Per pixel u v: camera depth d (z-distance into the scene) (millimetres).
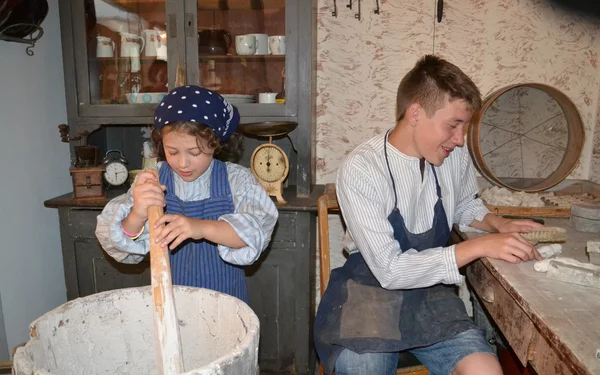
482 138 2057
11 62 1762
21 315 1852
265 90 1935
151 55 1943
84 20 1896
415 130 1260
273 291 1873
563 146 2014
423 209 1352
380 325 1202
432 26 2018
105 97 1990
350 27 2043
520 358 976
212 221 1103
